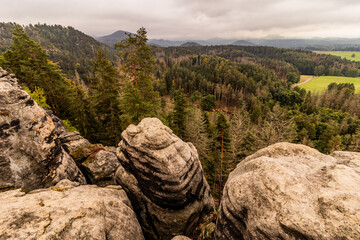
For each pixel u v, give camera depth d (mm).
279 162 8211
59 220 6945
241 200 7219
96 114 28922
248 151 34344
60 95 31766
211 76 158375
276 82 137750
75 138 20641
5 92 10922
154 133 12086
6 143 10438
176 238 10992
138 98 22562
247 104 114688
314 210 5648
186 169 12156
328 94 115188
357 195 5555
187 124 42219
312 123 67500
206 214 14844
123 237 8695
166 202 12219
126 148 12477
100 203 8898
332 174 6859
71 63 187125
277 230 5746
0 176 10031
